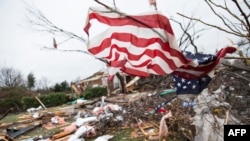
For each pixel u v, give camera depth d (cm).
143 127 803
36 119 1348
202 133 492
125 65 261
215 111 496
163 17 236
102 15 254
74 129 919
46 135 965
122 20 255
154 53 246
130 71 262
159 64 247
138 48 252
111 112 1063
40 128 1139
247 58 244
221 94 513
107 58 263
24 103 2364
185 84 341
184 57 248
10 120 1560
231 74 305
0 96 2731
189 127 606
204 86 330
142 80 1548
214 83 545
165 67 247
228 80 517
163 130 646
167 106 822
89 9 253
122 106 1205
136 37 250
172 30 238
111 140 759
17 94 2842
